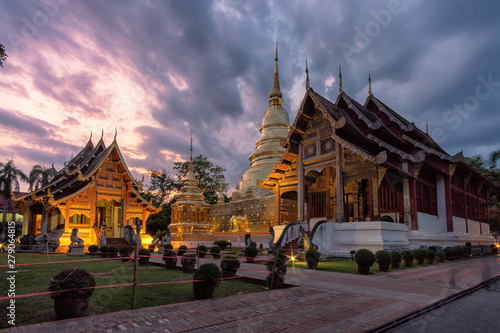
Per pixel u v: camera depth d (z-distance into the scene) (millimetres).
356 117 24891
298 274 12883
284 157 25719
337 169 22781
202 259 18219
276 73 46625
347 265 16250
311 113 24953
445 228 26359
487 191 40469
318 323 6133
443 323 6441
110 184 29984
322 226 21578
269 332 5598
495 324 6383
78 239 23312
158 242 30078
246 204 37594
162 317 6383
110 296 8156
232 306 7332
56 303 6227
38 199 29297
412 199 22672
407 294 8914
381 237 19750
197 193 36094
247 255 17828
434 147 29688
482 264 17766
